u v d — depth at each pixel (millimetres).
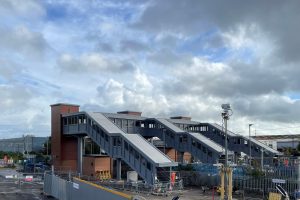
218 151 65250
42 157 86312
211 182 50719
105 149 58250
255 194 44969
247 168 51031
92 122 61438
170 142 73938
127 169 66500
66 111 68750
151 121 75688
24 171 78188
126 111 78688
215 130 84250
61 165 67188
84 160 67000
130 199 23844
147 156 49156
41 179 62062
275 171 47375
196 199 40719
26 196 42500
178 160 84562
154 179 47781
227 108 29234
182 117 93625
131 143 52594
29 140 146125
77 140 69375
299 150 99875
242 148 81625
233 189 47156
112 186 49906
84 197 31141
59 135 67938
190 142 70750
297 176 43781
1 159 106312
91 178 58281
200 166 57719
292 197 41656
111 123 60781
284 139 132875
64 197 36875
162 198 41375
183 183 53469
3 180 60344
